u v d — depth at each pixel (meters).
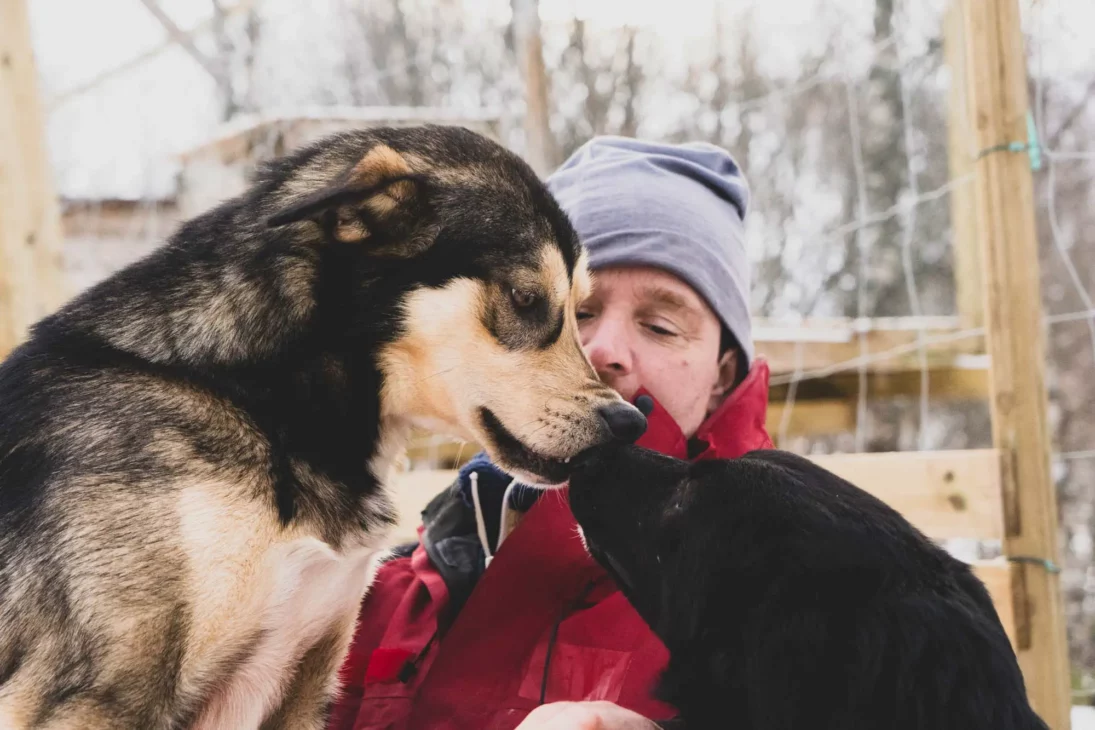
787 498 1.72
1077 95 9.99
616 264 2.44
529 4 6.05
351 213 2.04
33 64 3.92
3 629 1.80
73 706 1.72
